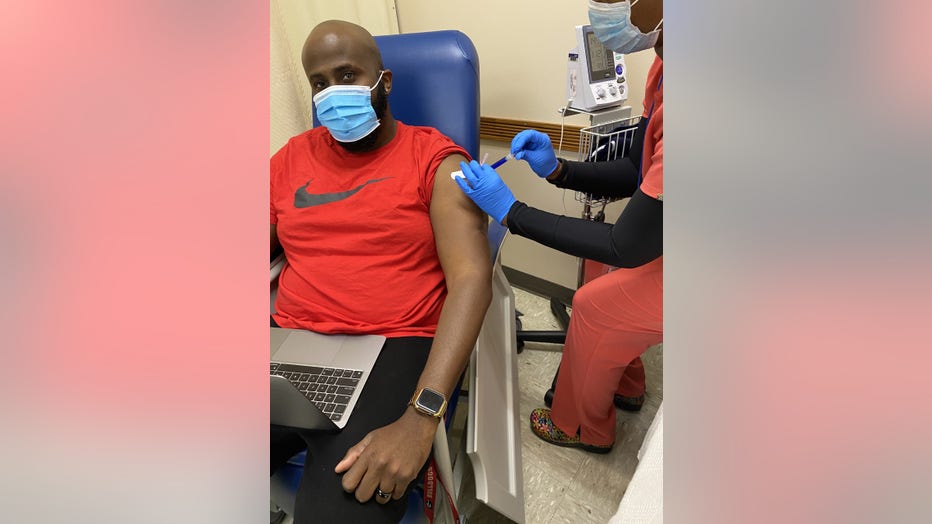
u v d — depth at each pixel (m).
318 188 1.22
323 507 0.80
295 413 0.78
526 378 1.81
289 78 1.70
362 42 1.13
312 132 1.33
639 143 1.32
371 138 1.19
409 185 1.15
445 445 0.97
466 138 1.35
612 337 1.22
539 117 1.90
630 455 1.50
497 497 1.08
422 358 1.04
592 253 1.04
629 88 1.65
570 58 1.44
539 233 1.10
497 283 1.40
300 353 1.06
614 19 1.03
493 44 1.90
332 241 1.17
